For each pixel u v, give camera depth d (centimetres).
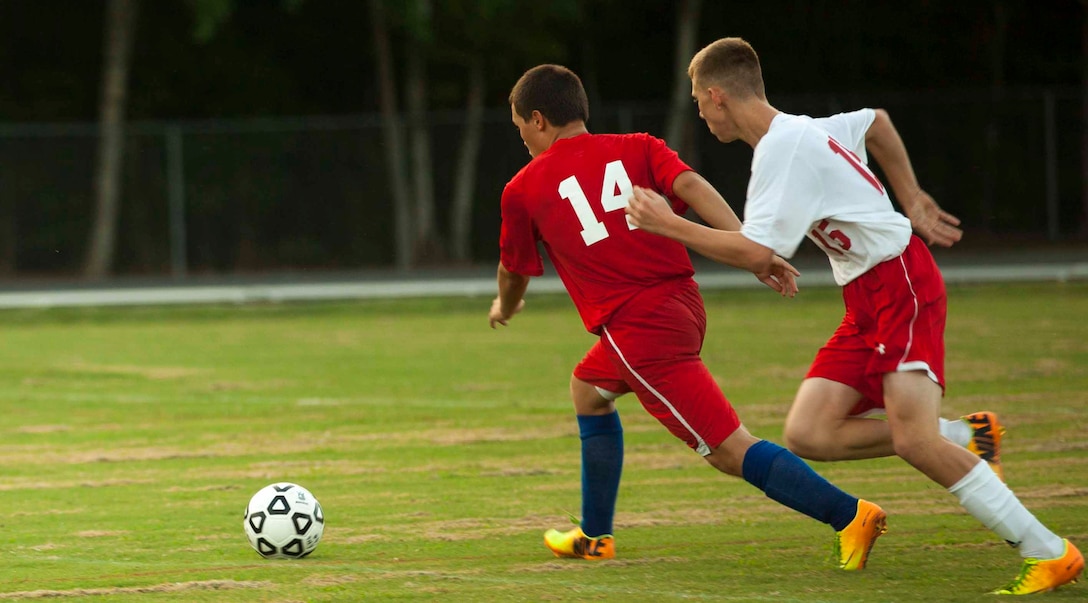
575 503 2344
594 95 13438
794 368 4400
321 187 9638
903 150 1852
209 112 12875
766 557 1844
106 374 4703
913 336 1634
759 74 1708
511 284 1930
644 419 3391
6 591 1681
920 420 1627
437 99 12838
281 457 2919
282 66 13138
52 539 2048
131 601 1620
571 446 3023
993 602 1547
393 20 11281
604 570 1769
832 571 1739
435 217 9738
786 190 1609
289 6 10800
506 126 9681
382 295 7975
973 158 9294
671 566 1794
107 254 9706
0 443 3169
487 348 5353
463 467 2753
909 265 1647
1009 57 13100
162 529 2133
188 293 8400
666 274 1728
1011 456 2684
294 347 5594
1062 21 12988
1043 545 1581
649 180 1748
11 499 2433
